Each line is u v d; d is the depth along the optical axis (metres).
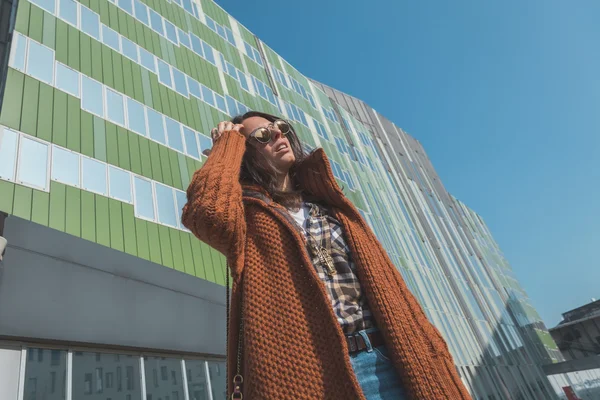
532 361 34.88
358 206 26.28
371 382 1.39
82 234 9.89
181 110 16.64
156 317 10.77
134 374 9.72
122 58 15.63
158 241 11.73
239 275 1.56
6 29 12.59
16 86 10.95
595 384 42.91
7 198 8.96
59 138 11.12
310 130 27.94
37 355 8.16
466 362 25.22
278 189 1.97
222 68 22.28
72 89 12.57
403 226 30.81
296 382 1.28
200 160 15.53
